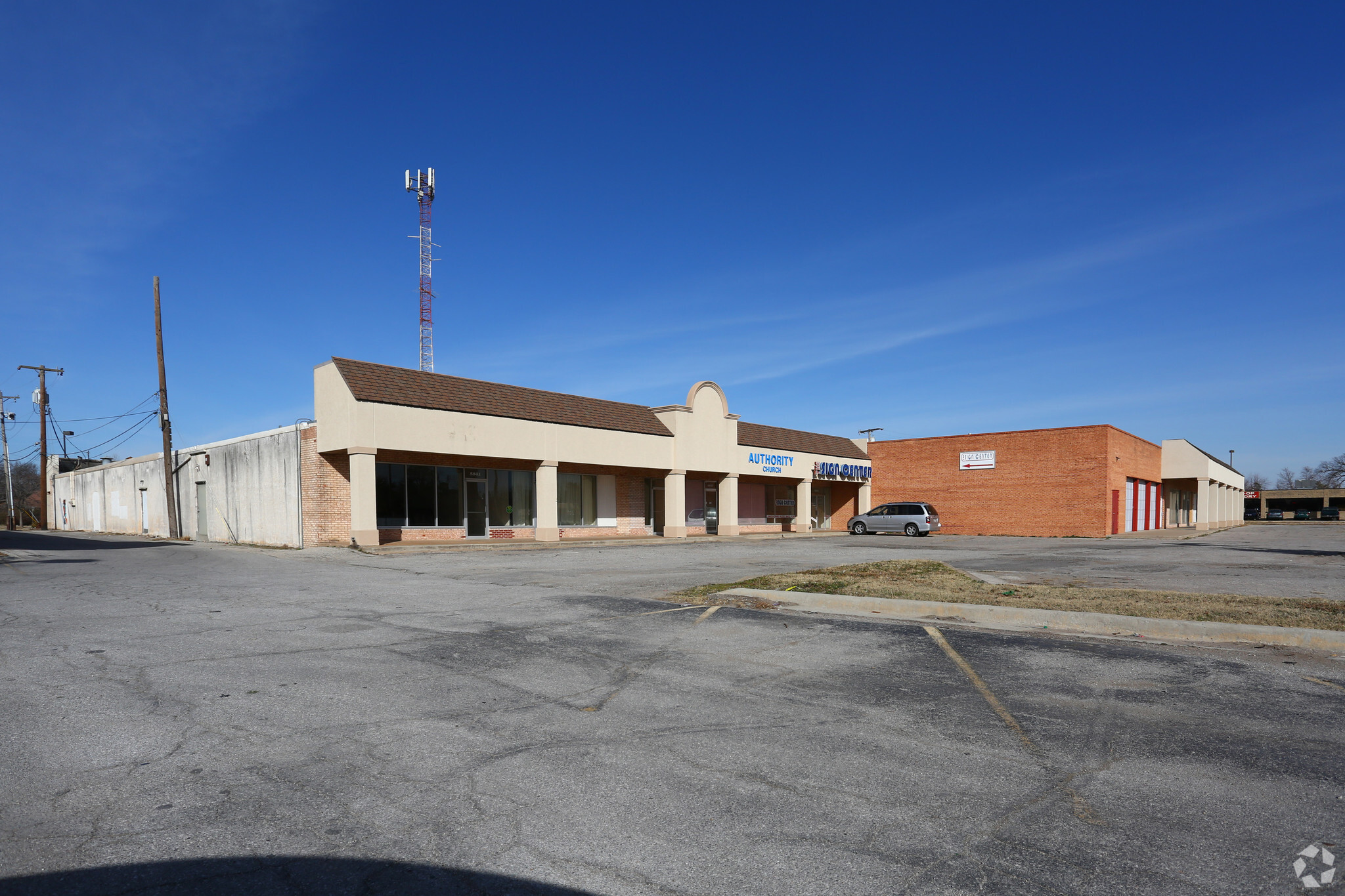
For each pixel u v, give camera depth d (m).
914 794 4.32
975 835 3.81
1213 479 52.53
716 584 13.62
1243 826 3.92
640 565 18.36
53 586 13.41
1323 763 4.83
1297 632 8.38
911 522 38.12
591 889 3.27
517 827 3.85
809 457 40.19
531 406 27.27
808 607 11.09
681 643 8.34
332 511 24.14
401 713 5.71
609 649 8.04
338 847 3.62
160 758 4.73
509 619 9.81
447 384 25.17
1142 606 10.21
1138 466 43.06
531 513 29.39
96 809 4.00
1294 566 17.91
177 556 21.09
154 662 7.22
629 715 5.74
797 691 6.45
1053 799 4.26
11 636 8.48
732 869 3.45
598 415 29.70
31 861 3.45
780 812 4.06
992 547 26.84
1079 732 5.43
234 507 28.59
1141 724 5.62
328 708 5.80
